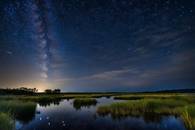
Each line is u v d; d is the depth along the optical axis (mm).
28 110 16844
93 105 28547
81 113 19125
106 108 18875
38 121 14398
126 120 14422
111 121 14250
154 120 14008
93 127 12500
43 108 24562
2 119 9508
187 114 11352
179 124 12234
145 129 11547
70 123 13820
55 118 16047
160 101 19703
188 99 24750
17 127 12148
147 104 18344
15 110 15867
